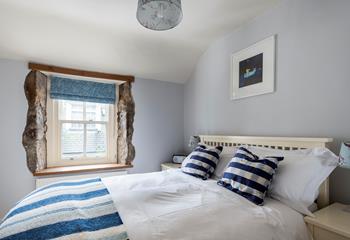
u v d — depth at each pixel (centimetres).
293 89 193
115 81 325
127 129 321
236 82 252
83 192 154
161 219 111
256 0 204
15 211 125
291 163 158
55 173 269
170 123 357
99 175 297
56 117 299
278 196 151
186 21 238
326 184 154
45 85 285
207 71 307
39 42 242
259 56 223
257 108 228
